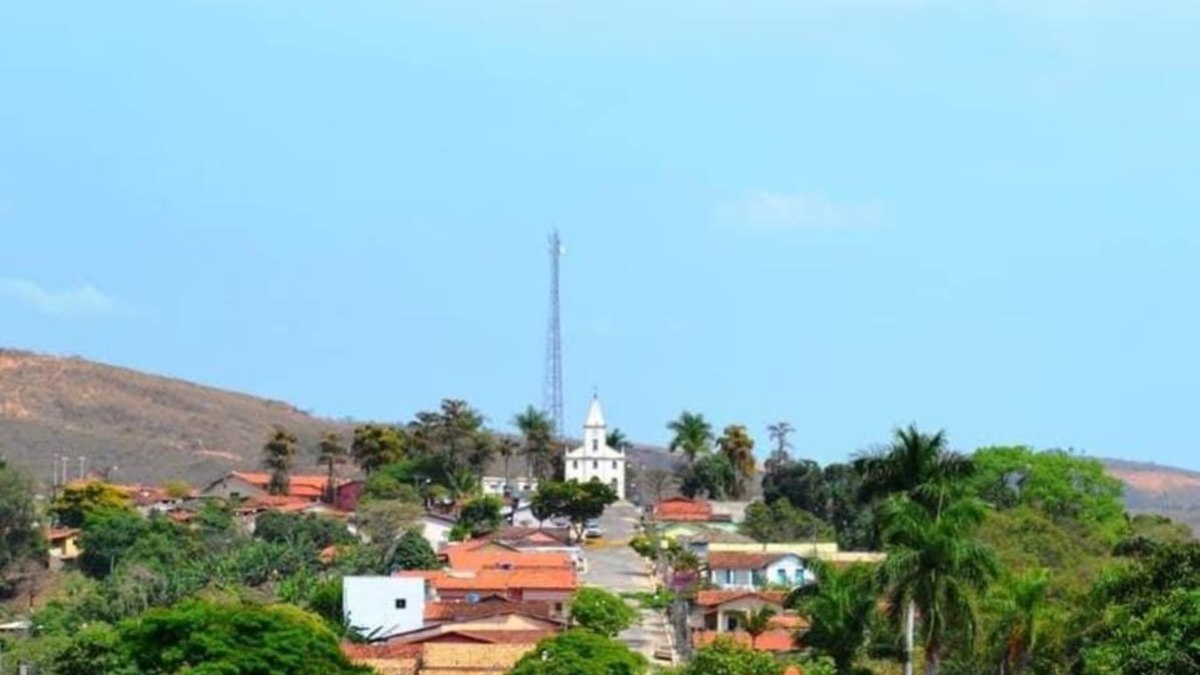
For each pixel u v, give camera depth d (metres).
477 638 193.00
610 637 195.00
